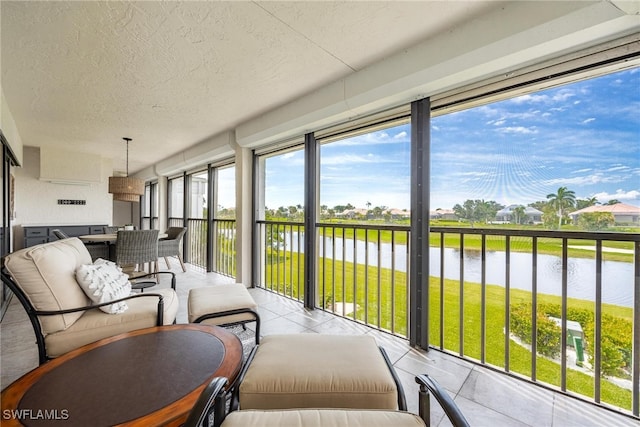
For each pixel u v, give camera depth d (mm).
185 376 1134
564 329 1702
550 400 1591
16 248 5043
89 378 1113
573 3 1401
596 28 1391
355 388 1108
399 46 2004
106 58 2111
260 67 2273
